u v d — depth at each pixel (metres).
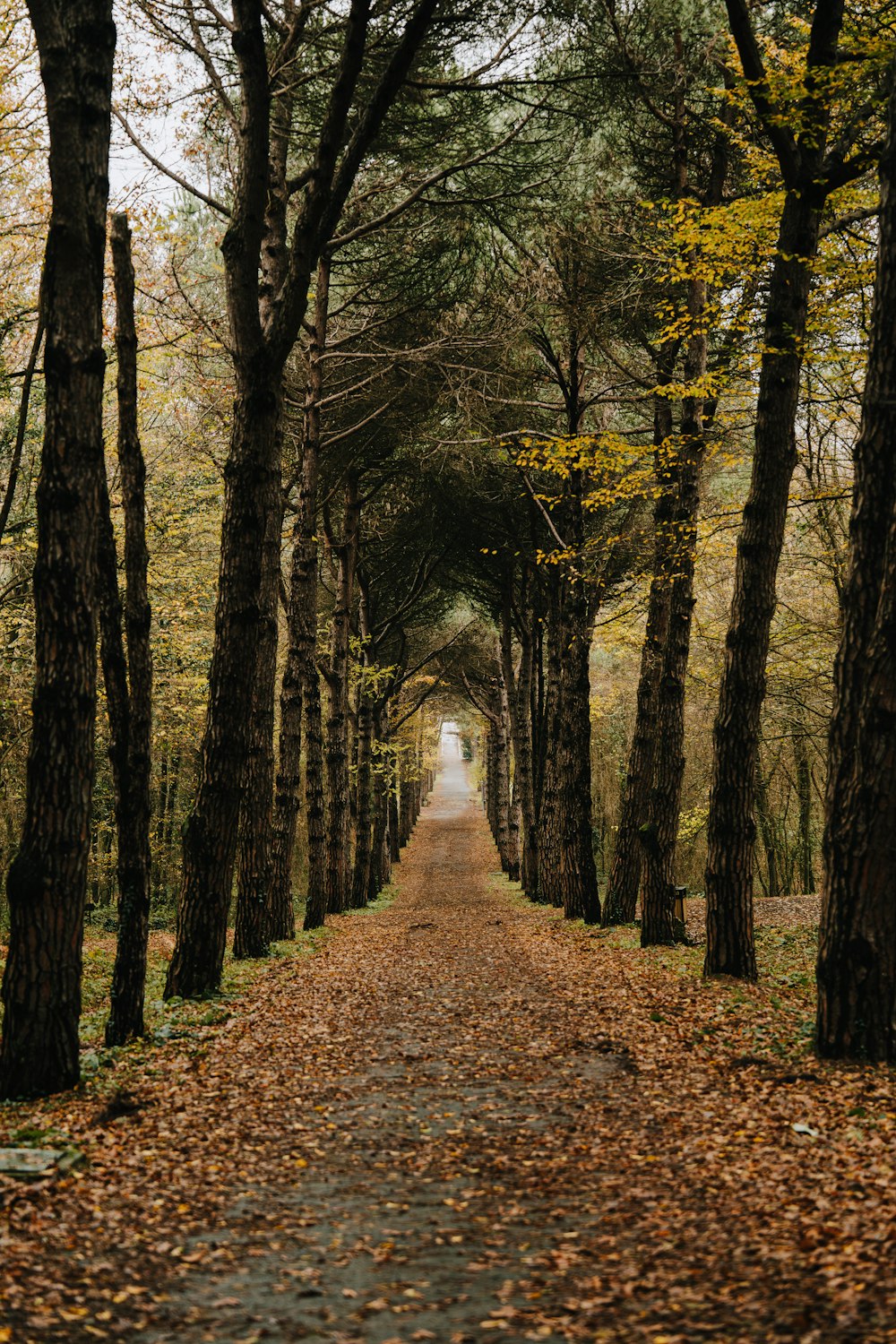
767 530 10.58
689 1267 4.18
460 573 28.70
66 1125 6.31
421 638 36.72
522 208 13.51
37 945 7.25
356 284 17.09
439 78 12.20
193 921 11.43
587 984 11.86
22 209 13.70
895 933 7.36
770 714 23.70
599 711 29.80
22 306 14.16
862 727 7.37
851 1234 4.30
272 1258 4.48
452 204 13.33
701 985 10.82
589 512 21.05
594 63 11.85
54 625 7.26
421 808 82.75
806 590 22.88
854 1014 7.34
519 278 15.70
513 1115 6.60
